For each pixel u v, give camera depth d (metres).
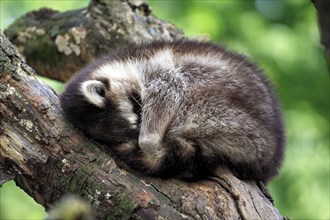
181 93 10.63
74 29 14.00
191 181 9.58
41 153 9.59
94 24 13.83
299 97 18.77
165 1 19.48
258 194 9.63
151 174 9.55
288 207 17.70
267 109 10.62
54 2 19.61
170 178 9.59
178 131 10.25
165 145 9.89
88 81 10.82
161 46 11.55
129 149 9.83
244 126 10.27
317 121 18.69
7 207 18.12
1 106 9.72
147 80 11.03
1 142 9.69
